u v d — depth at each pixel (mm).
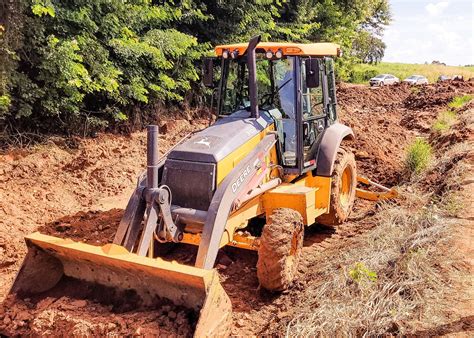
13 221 7496
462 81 29750
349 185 8000
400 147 13875
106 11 11641
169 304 4383
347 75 31141
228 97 6777
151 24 13500
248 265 6434
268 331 4938
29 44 9953
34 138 10617
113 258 4375
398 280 5148
